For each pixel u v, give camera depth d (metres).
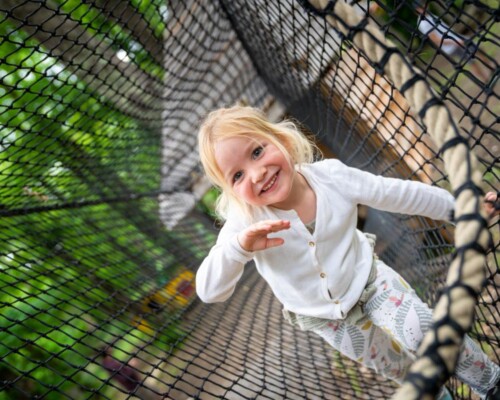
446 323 0.59
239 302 3.13
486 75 2.02
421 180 1.97
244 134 1.24
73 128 2.68
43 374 3.78
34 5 2.83
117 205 4.11
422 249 2.17
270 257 1.31
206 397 2.48
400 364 1.45
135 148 3.85
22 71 4.19
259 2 1.96
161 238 4.34
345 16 0.83
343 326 1.41
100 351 1.54
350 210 1.29
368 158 2.38
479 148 1.89
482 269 0.61
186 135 4.18
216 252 1.29
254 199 1.24
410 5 1.06
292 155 1.33
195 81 3.52
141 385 1.42
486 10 0.96
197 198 5.04
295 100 3.09
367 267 1.33
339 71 2.10
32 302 3.94
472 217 0.64
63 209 3.26
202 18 3.29
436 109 0.72
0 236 2.62
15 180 2.84
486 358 1.22
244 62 3.79
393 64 0.77
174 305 3.17
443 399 1.37
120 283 2.99
